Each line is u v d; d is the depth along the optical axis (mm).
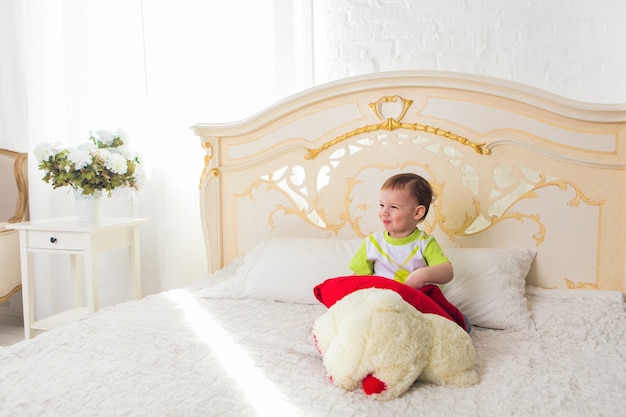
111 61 2533
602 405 884
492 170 1731
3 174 2789
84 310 2438
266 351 1165
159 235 2531
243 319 1421
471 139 1753
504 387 970
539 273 1690
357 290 1221
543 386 967
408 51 2182
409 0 2162
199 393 933
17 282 2689
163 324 1365
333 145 1912
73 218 2457
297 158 1971
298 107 1944
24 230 2186
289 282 1628
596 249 1640
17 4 2738
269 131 2006
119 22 2508
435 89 1783
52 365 1074
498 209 1782
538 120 1679
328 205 1933
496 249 1628
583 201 1644
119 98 2539
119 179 2203
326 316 1137
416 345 992
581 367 1071
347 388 976
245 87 2396
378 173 1861
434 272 1335
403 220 1461
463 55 2113
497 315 1395
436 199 1790
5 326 2715
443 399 930
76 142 2609
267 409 878
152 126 2504
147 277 2613
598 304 1473
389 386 938
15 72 2803
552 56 2004
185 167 2490
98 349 1173
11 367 1080
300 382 1009
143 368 1053
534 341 1262
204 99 2445
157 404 880
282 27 2289
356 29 2238
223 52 2412
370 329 992
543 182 1680
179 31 2447
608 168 1611
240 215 2068
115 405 878
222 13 2400
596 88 1960
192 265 2533
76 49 2568
